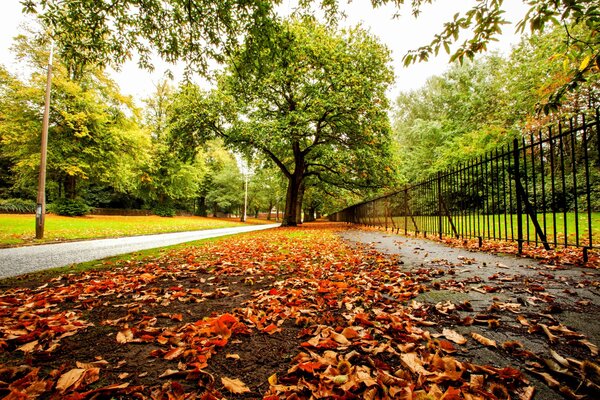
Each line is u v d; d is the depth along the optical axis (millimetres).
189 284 3801
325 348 1887
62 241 11625
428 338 1961
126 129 24922
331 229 15648
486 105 20453
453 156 18734
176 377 1633
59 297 3211
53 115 20688
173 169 33125
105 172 24000
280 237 10641
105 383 1568
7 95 19828
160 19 6250
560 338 1896
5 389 1483
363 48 15789
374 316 2439
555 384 1405
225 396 1438
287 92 18453
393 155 18469
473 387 1384
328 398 1390
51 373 1656
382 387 1406
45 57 20016
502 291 2949
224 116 17562
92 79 23469
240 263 5184
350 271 4215
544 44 12164
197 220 35312
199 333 2137
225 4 5762
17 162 21625
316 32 14969
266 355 1851
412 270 4070
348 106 14945
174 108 17500
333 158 17875
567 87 2979
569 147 10953
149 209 41469
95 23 5965
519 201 4926
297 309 2625
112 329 2357
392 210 12305
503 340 1922
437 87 28781
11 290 3670
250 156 20391
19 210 23922
